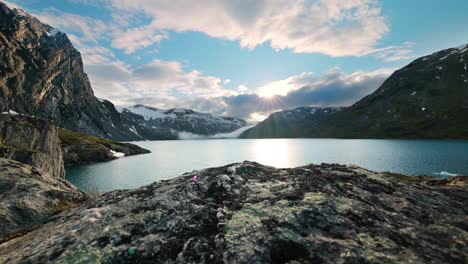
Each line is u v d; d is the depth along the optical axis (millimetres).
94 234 5051
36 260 4363
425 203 6246
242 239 4770
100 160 124125
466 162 94500
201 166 108375
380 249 4465
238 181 7605
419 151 137375
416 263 4078
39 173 11898
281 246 4609
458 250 4480
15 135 50406
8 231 6875
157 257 4484
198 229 5246
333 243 4637
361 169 8617
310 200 6043
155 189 7586
